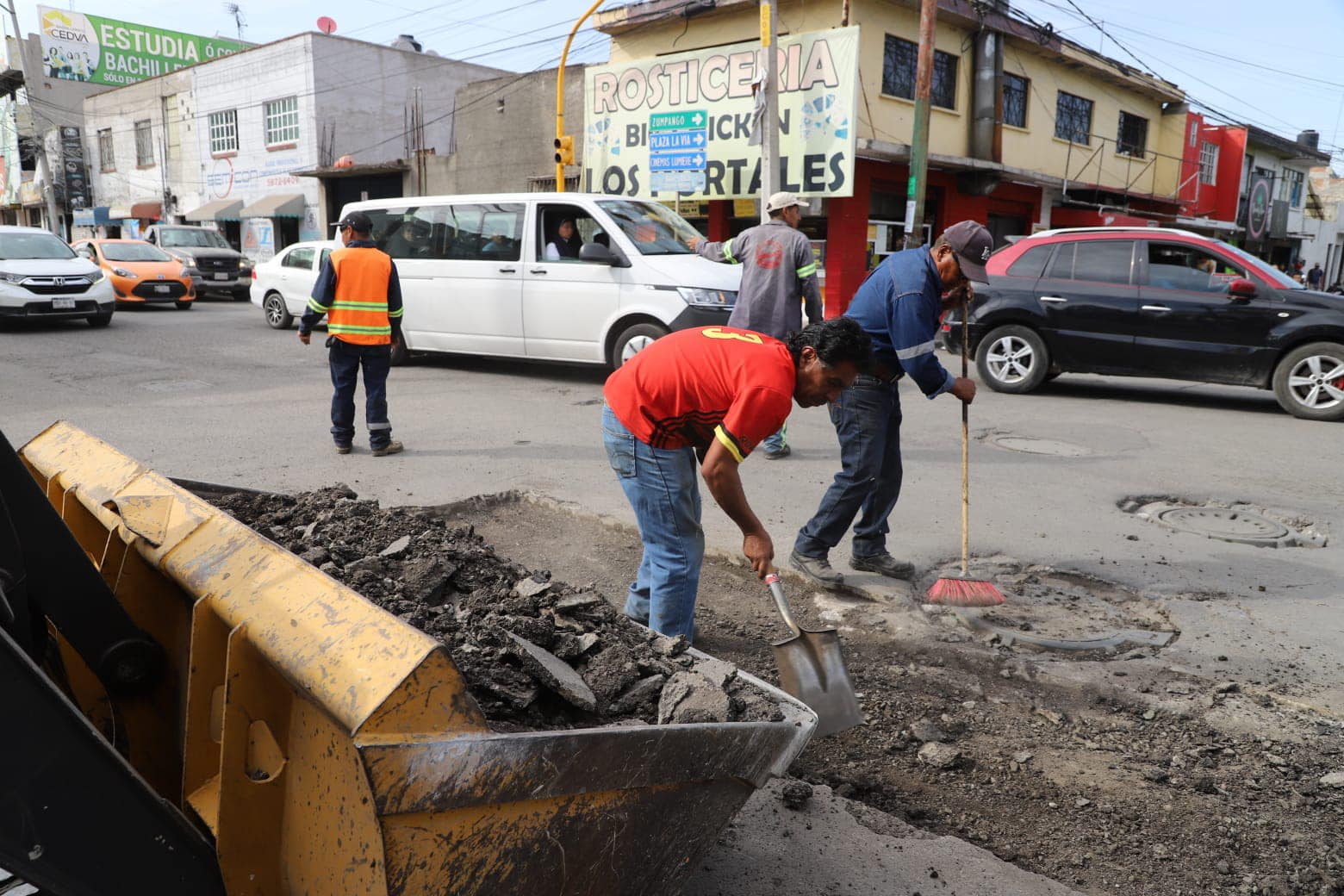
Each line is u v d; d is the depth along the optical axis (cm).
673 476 314
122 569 218
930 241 2027
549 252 1004
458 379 1067
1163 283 962
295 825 171
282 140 2886
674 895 208
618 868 190
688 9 1823
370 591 240
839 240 1800
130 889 152
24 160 4206
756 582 465
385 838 148
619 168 1941
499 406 900
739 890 243
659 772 188
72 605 201
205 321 1662
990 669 377
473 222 1065
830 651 287
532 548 505
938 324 420
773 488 625
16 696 134
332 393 951
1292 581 476
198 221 3105
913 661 383
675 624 329
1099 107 2384
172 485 239
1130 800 291
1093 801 289
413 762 147
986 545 521
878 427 429
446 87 3055
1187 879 254
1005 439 799
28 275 1404
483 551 288
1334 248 4025
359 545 276
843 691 286
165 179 3456
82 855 145
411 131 2991
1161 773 302
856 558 473
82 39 3959
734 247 712
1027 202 2239
